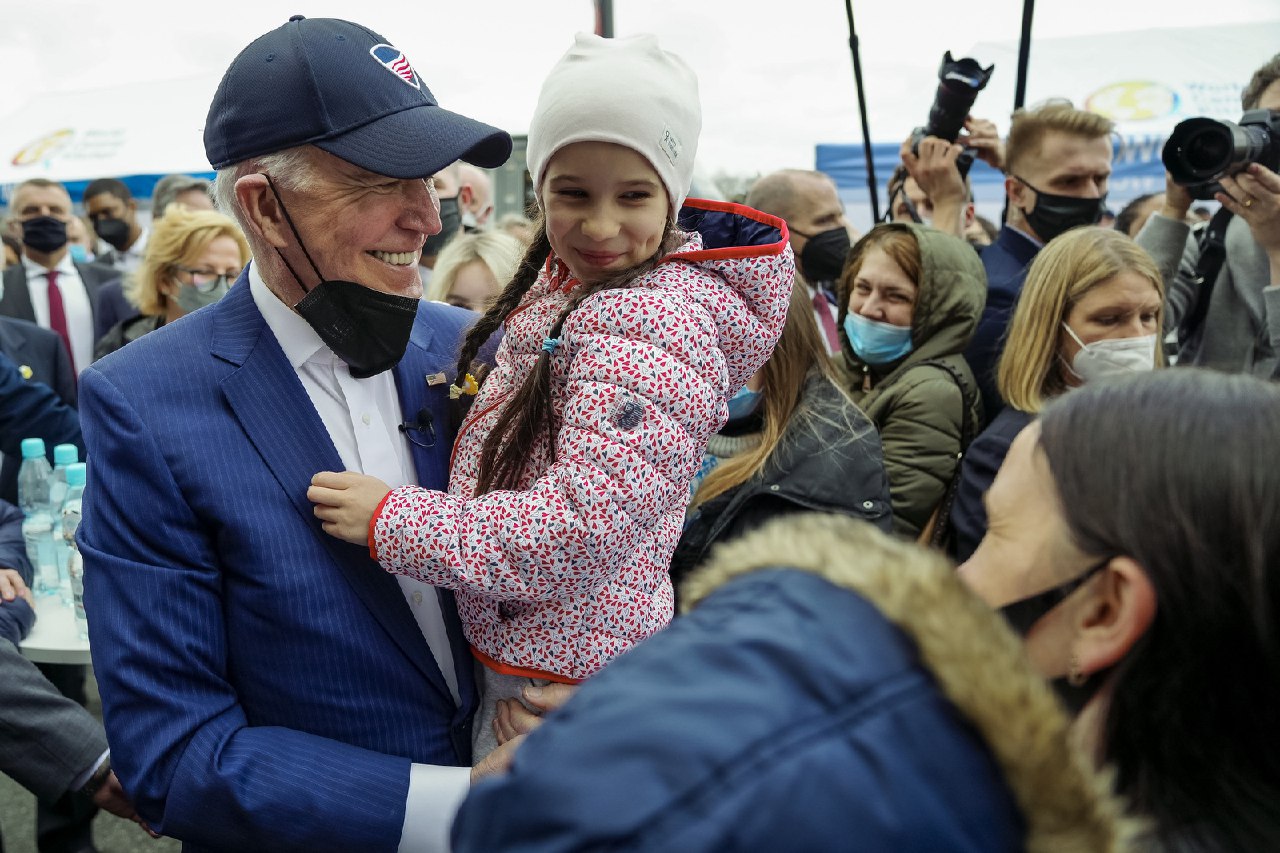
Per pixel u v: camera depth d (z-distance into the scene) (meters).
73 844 2.57
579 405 1.07
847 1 2.94
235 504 1.15
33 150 6.49
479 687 1.33
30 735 1.72
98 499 1.16
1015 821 0.49
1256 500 0.58
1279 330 2.54
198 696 1.14
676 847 0.43
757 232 1.29
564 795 0.46
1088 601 0.64
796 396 1.95
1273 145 2.54
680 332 1.07
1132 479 0.61
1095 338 2.03
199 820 1.10
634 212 1.14
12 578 2.19
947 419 2.26
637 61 1.13
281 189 1.14
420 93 1.20
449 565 1.07
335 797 1.12
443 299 2.95
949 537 2.19
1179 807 0.60
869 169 3.07
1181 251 2.78
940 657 0.50
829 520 0.62
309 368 1.27
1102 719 0.64
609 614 1.19
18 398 2.85
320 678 1.18
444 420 1.38
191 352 1.21
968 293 2.42
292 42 1.13
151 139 6.38
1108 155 2.88
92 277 4.62
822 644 0.51
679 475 1.09
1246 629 0.59
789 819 0.45
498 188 5.38
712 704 0.48
